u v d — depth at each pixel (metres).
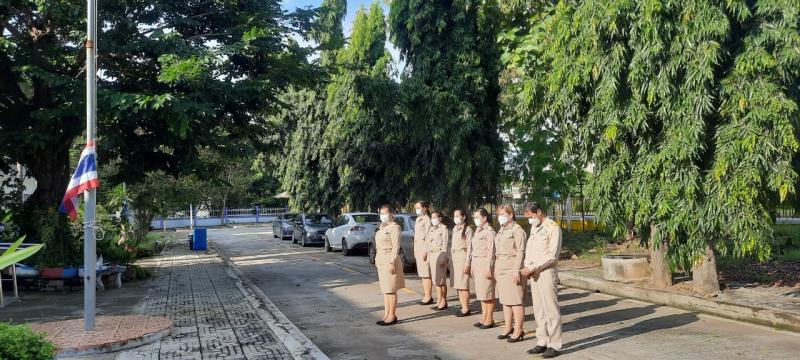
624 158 10.06
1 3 11.11
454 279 9.88
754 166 8.44
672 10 8.98
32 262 12.29
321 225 27.58
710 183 9.05
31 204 13.62
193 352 7.17
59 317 9.52
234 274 16.12
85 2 11.59
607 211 10.32
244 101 13.74
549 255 6.99
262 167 35.75
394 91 17.31
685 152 8.89
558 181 18.41
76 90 11.58
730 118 8.95
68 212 8.14
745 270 12.94
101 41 11.77
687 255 9.77
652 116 9.56
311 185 30.03
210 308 10.43
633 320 9.02
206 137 13.47
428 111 17.22
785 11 8.38
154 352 7.17
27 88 14.59
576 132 11.01
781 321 8.38
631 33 9.20
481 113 17.86
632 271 12.17
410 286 13.22
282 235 32.94
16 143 12.17
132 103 11.07
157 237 31.03
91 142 8.12
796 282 11.19
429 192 19.70
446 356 7.12
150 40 12.01
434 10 17.42
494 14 17.03
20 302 11.04
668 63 8.97
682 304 10.06
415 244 11.02
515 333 7.81
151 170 14.30
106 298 11.67
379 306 10.80
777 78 8.60
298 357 6.90
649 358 6.77
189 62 11.28
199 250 25.50
